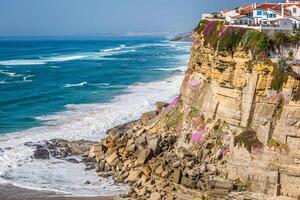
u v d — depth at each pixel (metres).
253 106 49.69
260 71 49.03
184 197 49.66
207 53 59.34
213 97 56.31
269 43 49.38
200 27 64.38
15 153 67.81
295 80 46.72
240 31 52.66
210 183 48.88
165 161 55.47
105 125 80.81
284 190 46.50
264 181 47.41
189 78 65.12
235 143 49.88
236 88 52.38
